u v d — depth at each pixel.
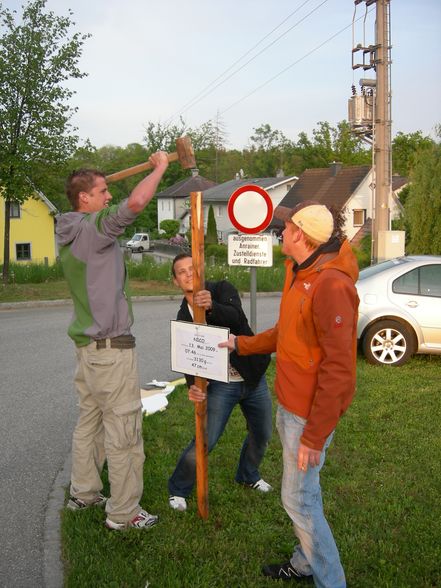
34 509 4.32
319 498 2.97
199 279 3.62
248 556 3.52
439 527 3.83
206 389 3.78
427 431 5.62
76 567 3.35
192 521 3.88
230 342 3.56
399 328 8.38
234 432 5.49
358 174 48.22
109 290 3.52
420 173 24.61
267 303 17.62
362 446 5.25
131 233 80.25
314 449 2.71
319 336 2.76
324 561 2.95
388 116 19.50
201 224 3.61
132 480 3.73
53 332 12.06
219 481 4.48
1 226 39.44
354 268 2.85
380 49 19.30
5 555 3.69
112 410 3.63
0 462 5.21
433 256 9.02
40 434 5.93
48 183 20.50
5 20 18.80
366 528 3.84
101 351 3.57
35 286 20.30
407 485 4.46
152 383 7.71
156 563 3.40
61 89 19.45
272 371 7.92
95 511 4.00
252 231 6.62
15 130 19.41
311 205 2.84
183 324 3.68
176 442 5.31
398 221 27.58
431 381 7.48
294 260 3.00
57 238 3.60
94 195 3.61
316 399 2.71
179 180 85.44
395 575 3.34
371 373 7.92
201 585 3.21
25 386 7.80
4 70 18.66
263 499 4.23
